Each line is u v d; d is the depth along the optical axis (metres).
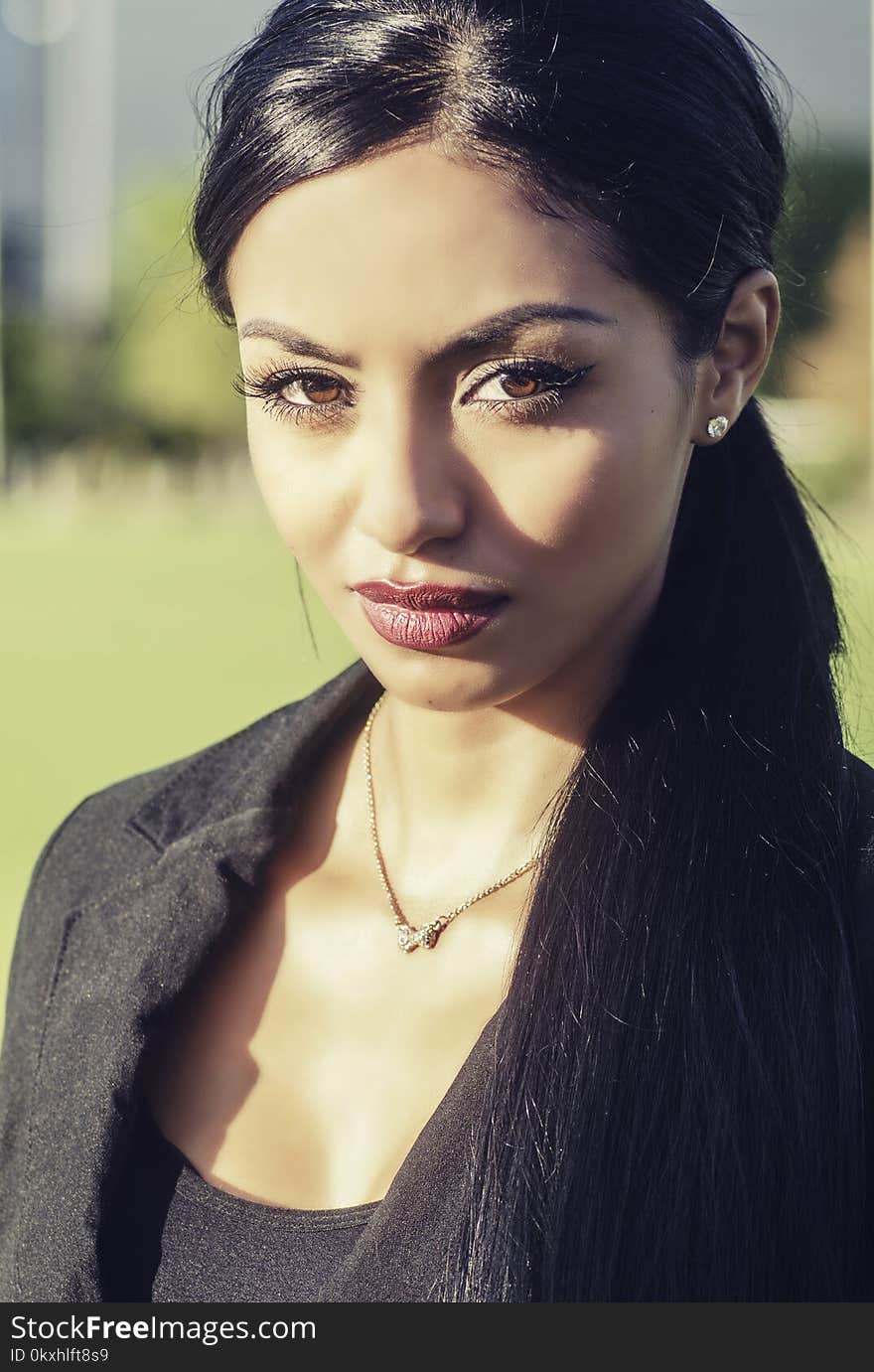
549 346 1.30
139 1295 1.62
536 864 1.65
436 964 1.67
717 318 1.42
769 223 1.50
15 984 2.00
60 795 7.82
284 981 1.75
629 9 1.34
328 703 1.80
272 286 1.35
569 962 1.50
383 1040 1.66
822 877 1.52
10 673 11.02
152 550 18.58
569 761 1.65
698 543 1.62
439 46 1.29
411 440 1.34
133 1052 1.71
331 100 1.29
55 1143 1.72
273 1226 1.59
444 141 1.28
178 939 1.75
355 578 1.41
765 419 1.67
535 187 1.28
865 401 18.55
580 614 1.42
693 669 1.58
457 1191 1.48
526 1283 1.42
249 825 1.78
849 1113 1.46
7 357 24.95
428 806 1.72
